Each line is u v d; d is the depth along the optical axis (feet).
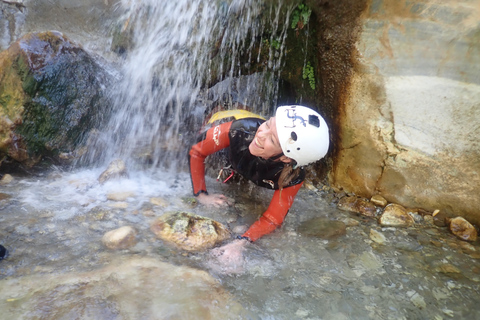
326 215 11.10
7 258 7.72
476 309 7.68
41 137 11.57
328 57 11.57
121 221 9.55
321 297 7.68
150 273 7.62
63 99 11.98
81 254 8.11
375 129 11.10
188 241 8.81
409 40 10.14
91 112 12.64
